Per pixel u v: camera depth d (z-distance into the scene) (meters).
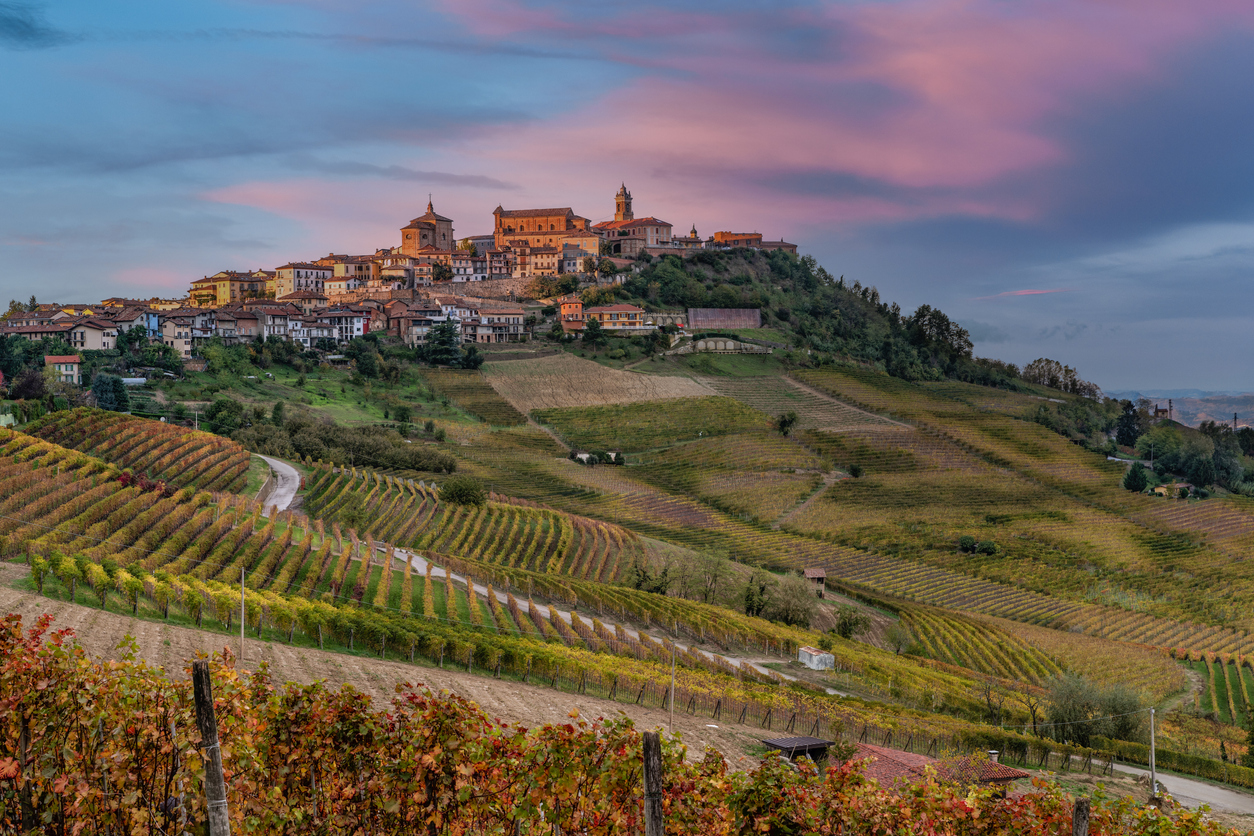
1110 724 86.38
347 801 24.75
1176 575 159.50
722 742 60.53
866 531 169.12
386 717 25.67
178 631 62.09
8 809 22.47
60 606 60.97
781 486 189.25
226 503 104.75
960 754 66.56
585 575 117.75
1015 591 147.62
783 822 27.41
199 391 188.50
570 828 24.92
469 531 123.88
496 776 23.97
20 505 87.44
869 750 57.34
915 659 108.56
